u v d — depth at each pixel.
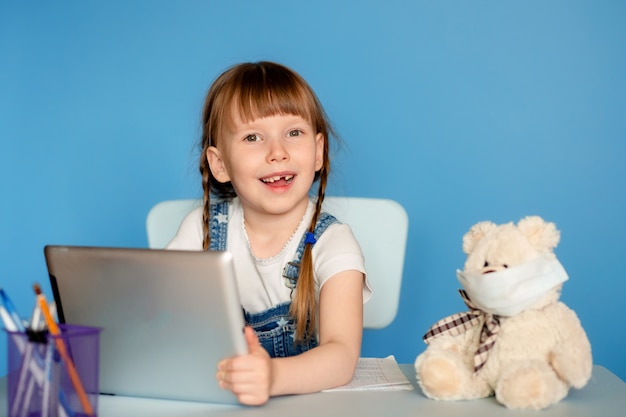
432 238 2.46
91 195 2.61
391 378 1.19
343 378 1.15
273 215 1.50
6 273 2.64
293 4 2.48
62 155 2.61
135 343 1.05
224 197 1.64
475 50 2.41
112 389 1.10
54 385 0.90
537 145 2.41
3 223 2.64
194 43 2.54
